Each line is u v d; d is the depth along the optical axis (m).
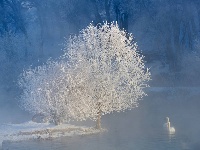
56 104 31.95
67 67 32.84
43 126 31.92
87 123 35.28
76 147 24.91
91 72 32.03
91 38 32.91
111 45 32.69
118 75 32.25
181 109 43.72
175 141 25.70
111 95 31.64
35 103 33.62
